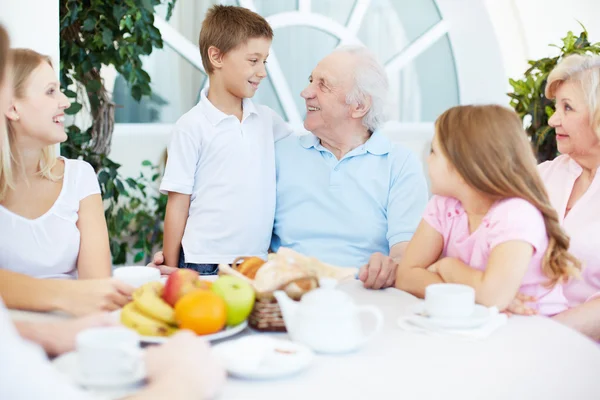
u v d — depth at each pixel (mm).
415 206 2242
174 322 1211
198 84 3854
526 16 4281
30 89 1652
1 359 764
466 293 1333
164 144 3682
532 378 1100
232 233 2301
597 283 1918
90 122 3389
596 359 1204
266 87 4109
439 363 1142
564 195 1997
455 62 4453
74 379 992
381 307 1486
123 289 1397
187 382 931
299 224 2307
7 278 1400
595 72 1904
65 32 2938
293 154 2352
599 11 4234
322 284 1226
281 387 1026
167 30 3734
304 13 4078
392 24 4344
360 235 2260
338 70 2195
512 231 1482
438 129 1591
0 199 1677
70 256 1748
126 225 3439
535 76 3326
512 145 1532
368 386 1037
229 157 2311
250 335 1229
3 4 2225
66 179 1784
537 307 1647
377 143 2285
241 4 3900
